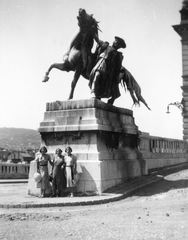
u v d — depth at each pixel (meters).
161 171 19.14
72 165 13.05
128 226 8.16
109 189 13.48
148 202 11.78
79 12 14.43
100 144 13.99
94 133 13.79
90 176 13.23
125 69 16.48
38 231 7.86
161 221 8.66
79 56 14.85
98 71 14.72
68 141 14.24
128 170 15.55
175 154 25.58
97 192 13.04
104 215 9.68
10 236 7.47
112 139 15.02
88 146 13.82
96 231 7.74
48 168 14.25
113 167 14.26
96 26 14.91
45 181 13.02
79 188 13.30
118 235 7.37
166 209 10.37
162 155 22.81
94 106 14.15
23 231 7.87
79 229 7.95
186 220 8.70
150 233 7.45
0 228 8.15
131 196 13.14
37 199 12.34
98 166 13.21
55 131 14.39
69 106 14.59
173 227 7.93
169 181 16.30
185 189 13.75
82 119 14.07
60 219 9.17
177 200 11.86
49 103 15.05
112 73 15.39
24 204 11.07
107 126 14.27
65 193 13.33
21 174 30.25
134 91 16.84
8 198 12.74
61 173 13.02
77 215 9.73
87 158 13.55
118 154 15.12
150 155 20.81
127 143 16.44
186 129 44.28
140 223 8.45
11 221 8.95
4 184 21.05
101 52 15.10
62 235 7.50
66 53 15.31
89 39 14.96
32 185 13.66
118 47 15.38
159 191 13.84
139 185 14.55
